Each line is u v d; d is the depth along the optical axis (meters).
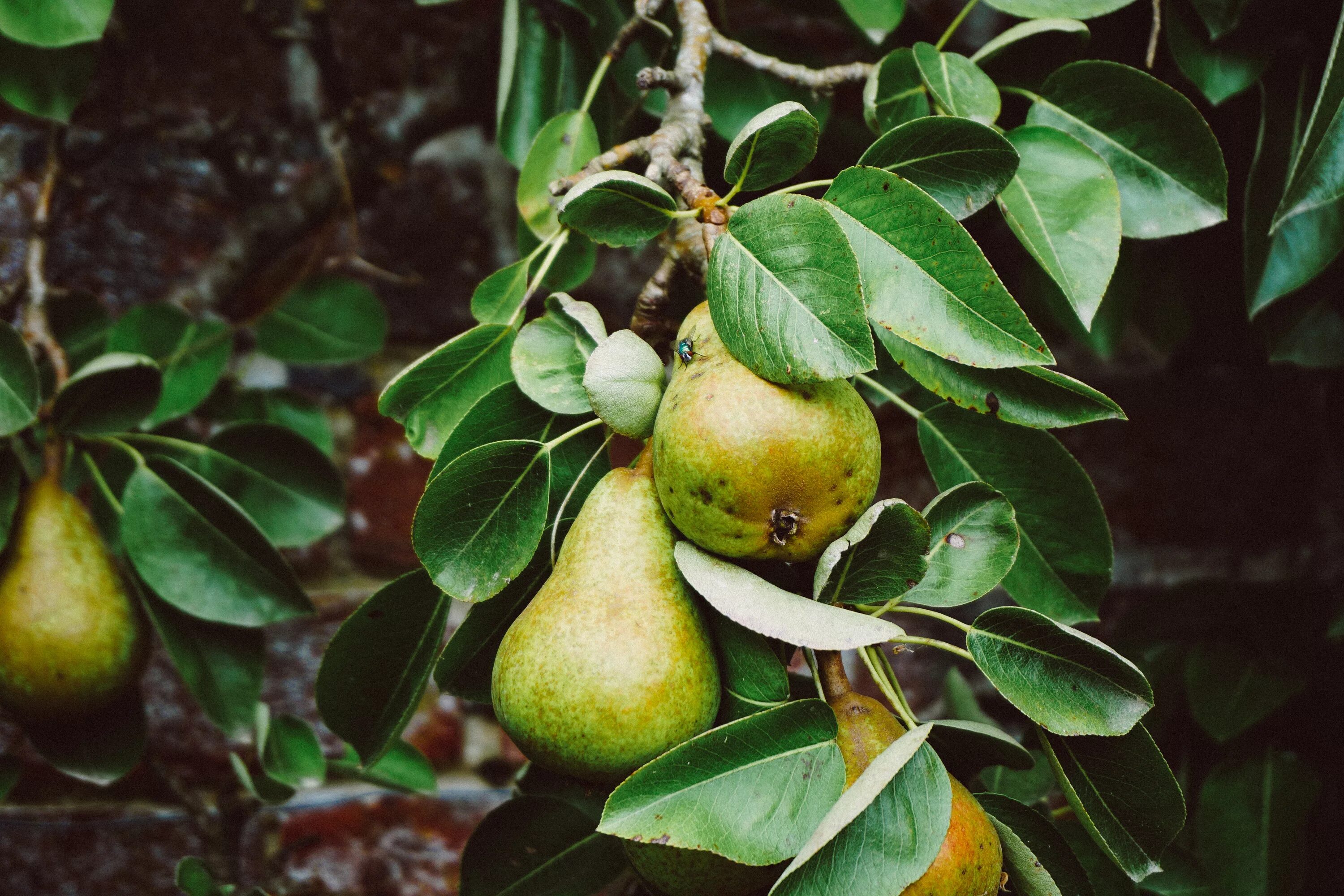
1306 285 0.92
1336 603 0.98
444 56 1.08
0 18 0.84
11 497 0.87
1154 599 0.98
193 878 0.90
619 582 0.72
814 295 0.69
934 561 0.75
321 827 1.07
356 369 1.10
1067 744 0.74
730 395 0.70
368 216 1.08
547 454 0.75
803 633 0.69
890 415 1.08
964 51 1.04
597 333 0.75
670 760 0.69
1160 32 0.87
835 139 0.90
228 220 1.08
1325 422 1.09
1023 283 0.97
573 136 0.84
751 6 1.05
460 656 0.77
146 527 0.88
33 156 1.04
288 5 1.05
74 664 0.87
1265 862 0.95
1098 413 0.74
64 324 0.98
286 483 0.94
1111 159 0.81
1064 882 0.74
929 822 0.69
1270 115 0.85
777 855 0.69
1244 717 0.95
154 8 1.05
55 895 1.04
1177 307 0.98
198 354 0.98
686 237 0.76
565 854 0.82
